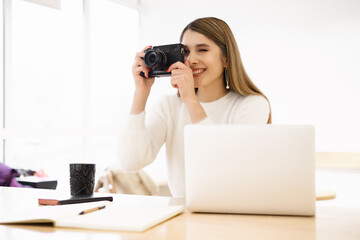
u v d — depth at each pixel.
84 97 3.71
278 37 3.70
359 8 3.37
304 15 3.59
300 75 3.60
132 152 1.54
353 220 0.88
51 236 0.73
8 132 3.00
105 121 3.94
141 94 1.55
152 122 1.64
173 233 0.75
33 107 3.23
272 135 0.91
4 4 2.99
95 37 3.84
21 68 3.12
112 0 3.97
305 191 0.90
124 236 0.73
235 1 3.89
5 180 2.40
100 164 3.88
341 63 3.44
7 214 0.89
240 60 1.56
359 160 3.30
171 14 4.22
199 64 1.51
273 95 3.71
